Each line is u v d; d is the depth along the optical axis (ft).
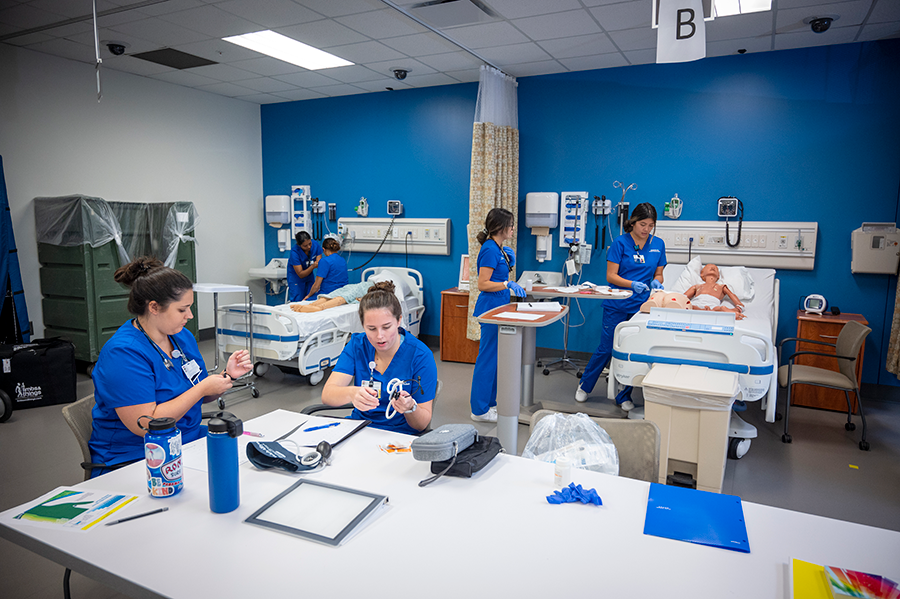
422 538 3.79
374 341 6.21
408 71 17.66
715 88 15.69
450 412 13.51
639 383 10.52
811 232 14.78
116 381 5.45
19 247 15.85
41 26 13.70
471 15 12.78
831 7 11.89
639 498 4.37
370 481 4.67
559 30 13.73
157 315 5.73
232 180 22.21
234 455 4.13
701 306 12.97
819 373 11.98
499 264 12.05
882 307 14.46
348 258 22.11
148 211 17.75
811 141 14.76
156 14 12.89
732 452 10.75
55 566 7.26
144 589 3.27
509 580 3.33
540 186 18.30
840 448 11.40
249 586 3.26
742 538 3.77
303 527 3.87
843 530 3.90
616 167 17.19
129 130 18.37
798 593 3.17
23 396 13.24
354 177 21.58
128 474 4.81
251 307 14.21
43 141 16.15
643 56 15.79
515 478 4.75
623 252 13.42
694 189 16.24
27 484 9.50
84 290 15.53
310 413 6.62
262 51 15.79
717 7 12.22
